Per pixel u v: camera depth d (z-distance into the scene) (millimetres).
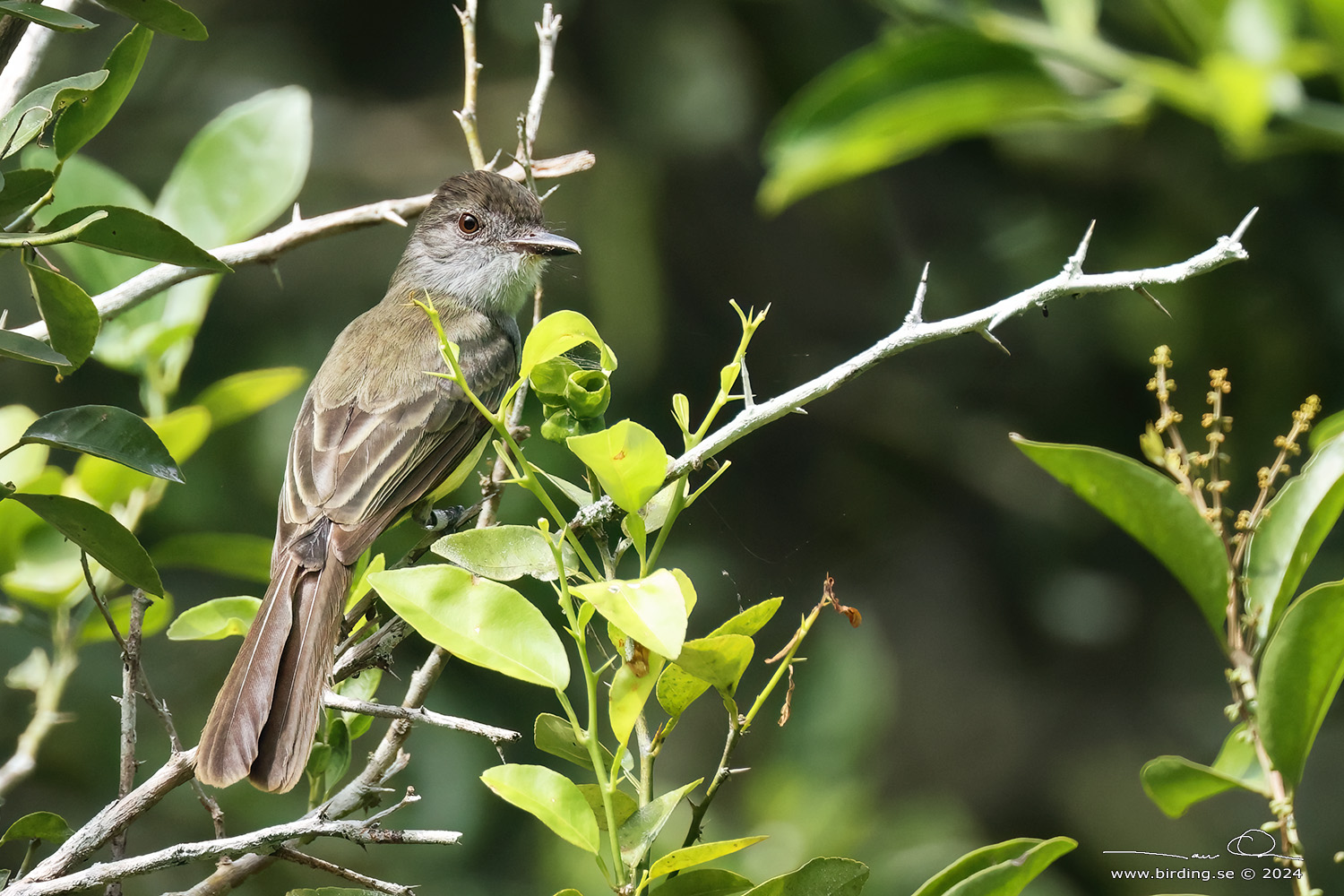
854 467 13219
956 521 13383
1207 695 13219
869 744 10906
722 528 12164
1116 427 12516
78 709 10367
